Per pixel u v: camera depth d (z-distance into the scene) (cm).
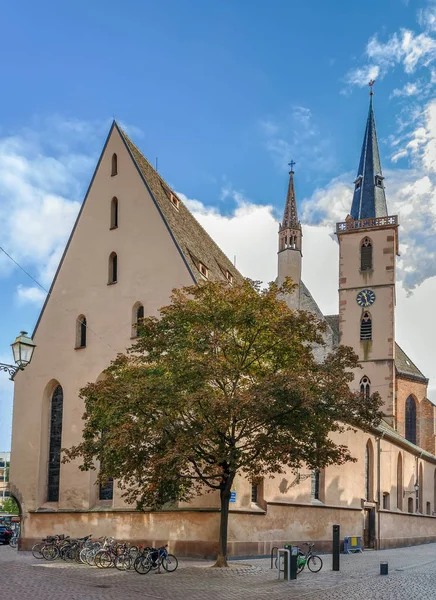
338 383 2841
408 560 3747
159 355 3098
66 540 3475
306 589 2333
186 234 4703
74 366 4534
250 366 3075
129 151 4619
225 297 3061
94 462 4266
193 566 3042
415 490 6625
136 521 3844
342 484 4706
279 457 2853
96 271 4588
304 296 7525
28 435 4644
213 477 3006
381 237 7400
